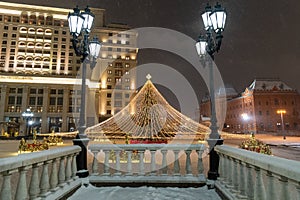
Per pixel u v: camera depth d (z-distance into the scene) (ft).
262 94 211.20
